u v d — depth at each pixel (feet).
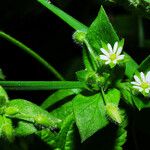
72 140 0.59
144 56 0.78
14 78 0.76
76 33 0.56
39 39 0.77
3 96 0.55
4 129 0.53
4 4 0.74
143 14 0.63
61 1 0.76
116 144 0.59
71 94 0.61
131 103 0.56
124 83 0.56
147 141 0.63
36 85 0.55
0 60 0.76
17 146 0.65
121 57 0.54
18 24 0.76
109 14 0.79
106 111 0.52
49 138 0.60
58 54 0.77
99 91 0.56
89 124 0.53
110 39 0.55
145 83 0.53
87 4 0.77
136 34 0.79
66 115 0.60
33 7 0.74
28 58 0.76
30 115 0.54
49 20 0.77
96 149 0.59
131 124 0.62
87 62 0.57
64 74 0.76
